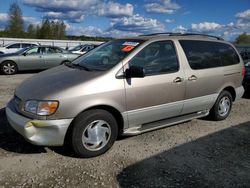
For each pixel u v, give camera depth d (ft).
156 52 15.37
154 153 14.15
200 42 17.81
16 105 13.38
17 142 14.75
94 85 13.00
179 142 15.66
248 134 17.31
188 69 16.49
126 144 15.11
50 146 13.78
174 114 16.31
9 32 200.13
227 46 19.69
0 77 39.09
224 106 19.63
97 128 13.34
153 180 11.66
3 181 11.21
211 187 11.33
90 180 11.48
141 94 14.35
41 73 15.69
